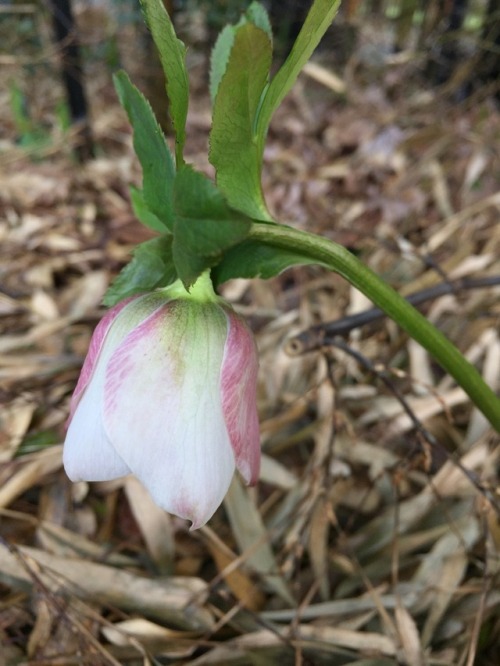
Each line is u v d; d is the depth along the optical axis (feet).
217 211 0.19
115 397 0.21
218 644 0.35
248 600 0.37
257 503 0.44
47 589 0.34
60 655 0.34
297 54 0.22
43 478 0.43
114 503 0.43
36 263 0.62
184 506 0.20
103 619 0.35
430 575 0.39
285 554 0.41
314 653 0.35
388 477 0.44
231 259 0.24
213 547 0.40
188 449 0.21
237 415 0.22
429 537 0.40
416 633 0.35
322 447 0.42
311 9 0.21
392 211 0.69
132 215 0.69
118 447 0.20
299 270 0.60
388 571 0.40
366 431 0.47
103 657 0.34
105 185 0.75
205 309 0.23
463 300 0.56
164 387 0.21
